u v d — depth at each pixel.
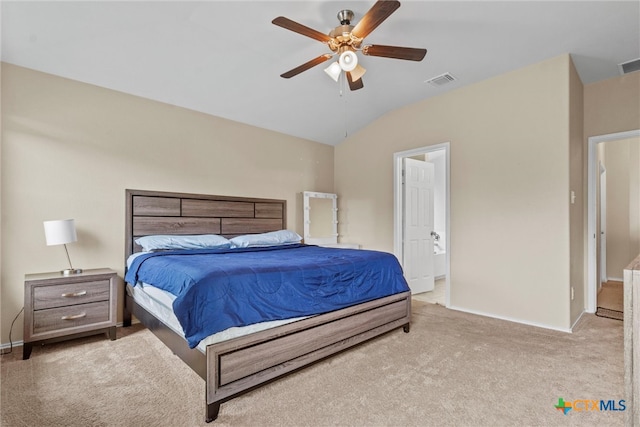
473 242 3.60
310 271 2.26
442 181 6.52
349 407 1.78
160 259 2.58
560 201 3.02
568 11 2.40
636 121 3.27
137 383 2.03
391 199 4.50
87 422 1.64
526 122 3.23
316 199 4.98
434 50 2.96
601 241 4.78
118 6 2.23
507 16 2.47
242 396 1.88
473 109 3.63
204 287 1.78
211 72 3.10
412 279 4.60
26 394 1.89
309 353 2.14
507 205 3.35
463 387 1.98
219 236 3.53
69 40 2.49
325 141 5.10
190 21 2.43
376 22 2.00
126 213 3.19
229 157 4.02
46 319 2.46
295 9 2.36
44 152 2.77
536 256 3.15
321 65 3.20
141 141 3.32
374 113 4.46
